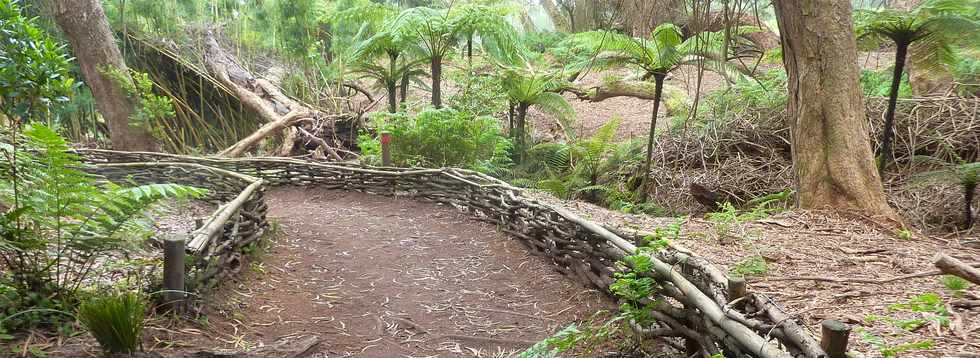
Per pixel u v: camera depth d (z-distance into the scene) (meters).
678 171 8.42
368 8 11.05
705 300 2.60
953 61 6.46
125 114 10.53
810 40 5.36
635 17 5.69
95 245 3.09
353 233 5.85
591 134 13.02
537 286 4.34
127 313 2.63
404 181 7.69
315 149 11.30
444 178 7.30
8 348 2.54
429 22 10.12
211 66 12.74
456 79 11.53
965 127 7.02
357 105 15.39
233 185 7.10
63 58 3.58
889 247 4.34
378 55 11.41
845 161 5.30
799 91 5.50
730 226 4.89
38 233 3.09
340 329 3.51
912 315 2.86
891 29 6.09
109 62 10.37
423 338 3.46
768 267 3.84
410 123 9.07
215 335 3.14
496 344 3.40
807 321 2.88
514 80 10.83
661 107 14.05
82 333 2.78
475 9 10.27
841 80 5.33
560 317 3.77
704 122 9.02
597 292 4.04
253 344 3.12
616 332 3.29
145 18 12.98
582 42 8.02
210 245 3.65
